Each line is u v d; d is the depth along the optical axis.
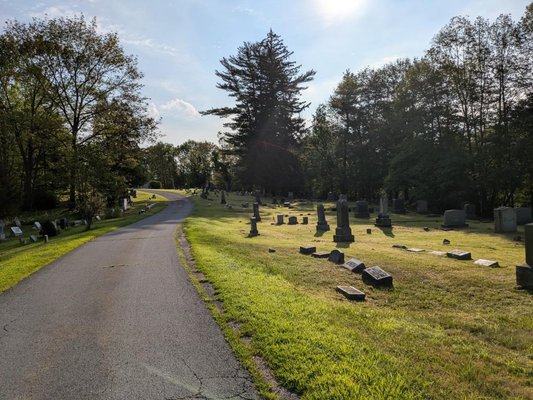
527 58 36.66
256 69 61.62
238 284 8.95
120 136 47.56
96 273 11.12
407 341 5.71
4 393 4.62
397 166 43.59
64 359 5.48
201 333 6.22
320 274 10.52
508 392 4.26
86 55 43.81
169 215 34.41
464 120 41.25
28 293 9.29
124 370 5.07
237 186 88.31
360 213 33.59
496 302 8.07
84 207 27.59
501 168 35.66
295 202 50.44
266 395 4.29
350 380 4.36
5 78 42.84
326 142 72.88
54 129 42.50
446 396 4.10
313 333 5.79
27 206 43.97
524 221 25.81
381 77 57.62
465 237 20.16
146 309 7.56
